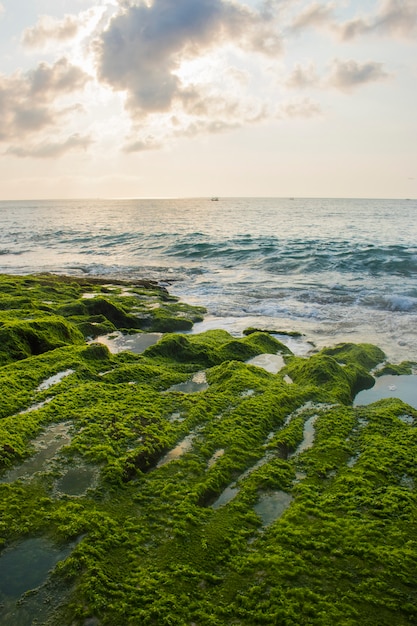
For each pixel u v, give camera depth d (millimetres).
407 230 63062
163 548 5148
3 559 4926
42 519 5484
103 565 4855
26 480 6250
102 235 59469
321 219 95625
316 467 6945
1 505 5691
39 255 44250
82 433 7379
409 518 5703
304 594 4562
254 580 4746
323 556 5070
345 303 21938
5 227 79125
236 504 5988
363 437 7895
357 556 5074
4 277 25656
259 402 8844
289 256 36000
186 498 5984
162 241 50562
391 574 4840
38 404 8555
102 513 5633
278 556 5043
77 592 4516
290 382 11062
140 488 6230
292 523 5605
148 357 12070
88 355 11125
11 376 9477
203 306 21953
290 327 18000
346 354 13219
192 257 40062
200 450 7191
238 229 67188
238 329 17875
